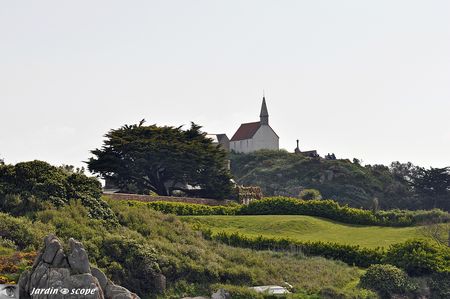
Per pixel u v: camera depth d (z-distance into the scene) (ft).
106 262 609.83
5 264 543.39
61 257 519.19
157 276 617.21
